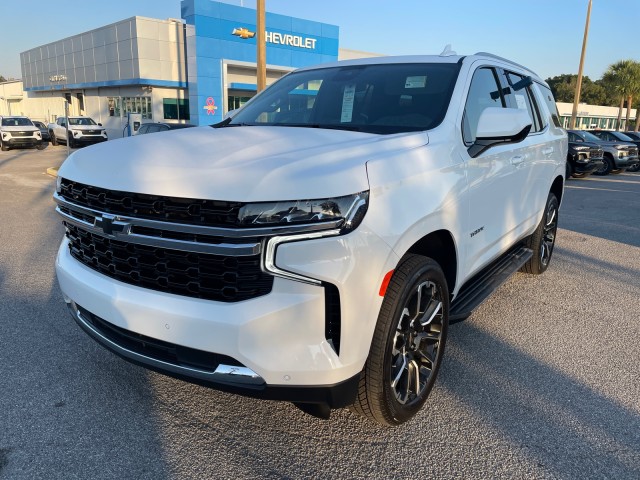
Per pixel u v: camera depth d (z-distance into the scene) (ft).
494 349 12.34
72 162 8.95
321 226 6.72
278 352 6.93
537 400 10.09
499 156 11.56
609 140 70.79
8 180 45.75
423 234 8.37
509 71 14.01
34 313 13.94
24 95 165.17
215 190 6.72
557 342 12.80
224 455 8.32
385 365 7.94
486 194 11.03
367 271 7.16
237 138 8.85
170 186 6.98
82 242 8.75
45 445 8.48
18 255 19.81
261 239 6.69
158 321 7.41
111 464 8.06
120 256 7.95
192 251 6.93
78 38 114.01
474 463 8.21
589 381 10.87
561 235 25.95
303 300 6.82
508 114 9.80
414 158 8.50
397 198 7.75
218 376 7.18
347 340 7.16
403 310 8.18
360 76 12.15
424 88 11.05
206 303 7.13
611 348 12.50
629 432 9.09
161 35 95.30
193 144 8.42
